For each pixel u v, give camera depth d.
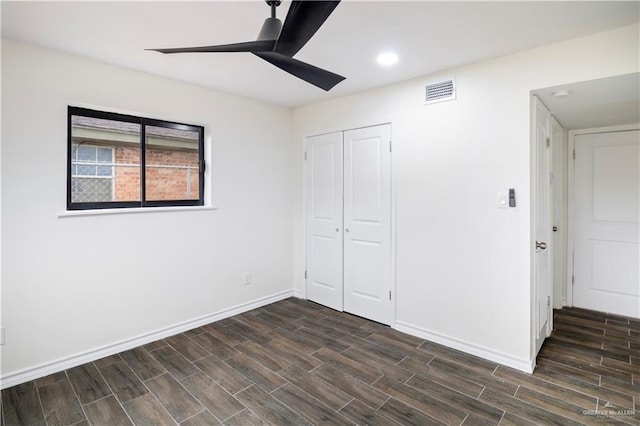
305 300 4.04
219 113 3.33
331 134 3.68
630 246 3.40
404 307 3.10
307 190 3.98
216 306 3.37
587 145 3.59
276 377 2.34
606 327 3.17
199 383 2.27
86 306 2.54
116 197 2.75
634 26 1.96
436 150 2.82
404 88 3.01
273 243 3.92
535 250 2.47
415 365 2.50
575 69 2.15
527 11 1.83
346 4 1.77
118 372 2.40
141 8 1.81
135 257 2.80
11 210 2.21
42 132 2.32
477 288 2.63
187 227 3.12
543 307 2.78
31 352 2.30
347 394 2.14
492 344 2.56
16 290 2.24
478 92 2.57
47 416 1.93
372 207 3.33
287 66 1.69
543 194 2.73
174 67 2.68
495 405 2.02
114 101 2.64
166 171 3.05
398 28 2.03
